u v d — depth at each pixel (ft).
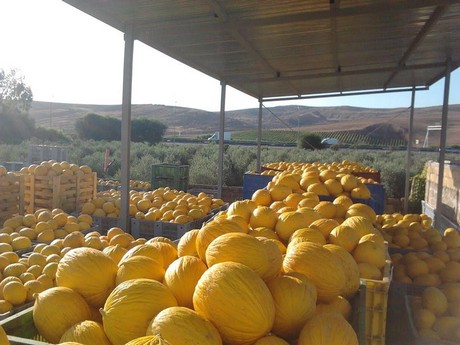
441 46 22.29
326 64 26.73
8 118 124.16
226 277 4.84
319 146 107.96
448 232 14.96
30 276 11.06
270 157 67.46
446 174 26.53
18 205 21.15
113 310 4.94
